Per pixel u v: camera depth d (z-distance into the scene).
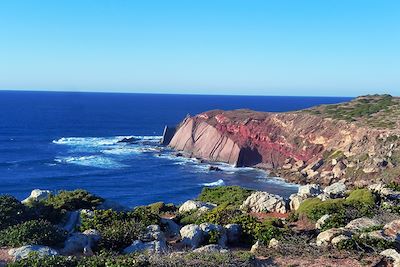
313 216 21.03
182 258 13.34
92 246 16.27
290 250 14.58
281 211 24.34
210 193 33.66
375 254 13.88
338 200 22.36
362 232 15.97
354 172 74.25
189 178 77.81
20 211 18.52
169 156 98.62
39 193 23.06
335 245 14.84
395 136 77.31
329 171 77.38
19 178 72.25
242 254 13.89
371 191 24.05
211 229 18.00
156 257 13.53
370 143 79.12
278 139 96.62
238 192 32.38
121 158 93.81
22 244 15.18
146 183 72.50
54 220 19.56
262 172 86.56
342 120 92.19
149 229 17.77
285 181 78.12
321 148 88.81
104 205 23.09
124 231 17.09
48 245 15.52
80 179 73.19
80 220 19.69
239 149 94.75
